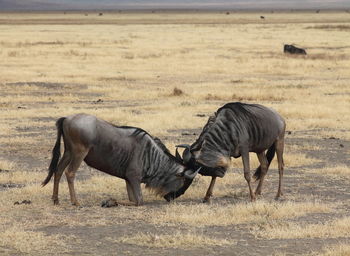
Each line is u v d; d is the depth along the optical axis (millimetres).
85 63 61375
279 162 18234
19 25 169625
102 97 40594
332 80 50531
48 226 14438
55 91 43031
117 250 12562
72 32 125438
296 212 15781
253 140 17297
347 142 27219
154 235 13469
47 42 89875
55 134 28047
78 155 16453
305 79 51594
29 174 20438
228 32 123875
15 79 48094
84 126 16328
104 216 15469
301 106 35531
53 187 17625
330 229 14094
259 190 18266
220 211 15664
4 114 33062
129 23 192750
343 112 34094
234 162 22438
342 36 111375
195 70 57094
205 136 16891
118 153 16719
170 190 17125
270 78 52406
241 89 43594
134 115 32219
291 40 99688
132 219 15203
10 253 12289
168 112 33594
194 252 12461
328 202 17281
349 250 12195
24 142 26094
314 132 29328
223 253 12406
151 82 48781
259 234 13797
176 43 90312
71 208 16344
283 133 18234
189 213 15734
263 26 155000
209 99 39688
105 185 19266
